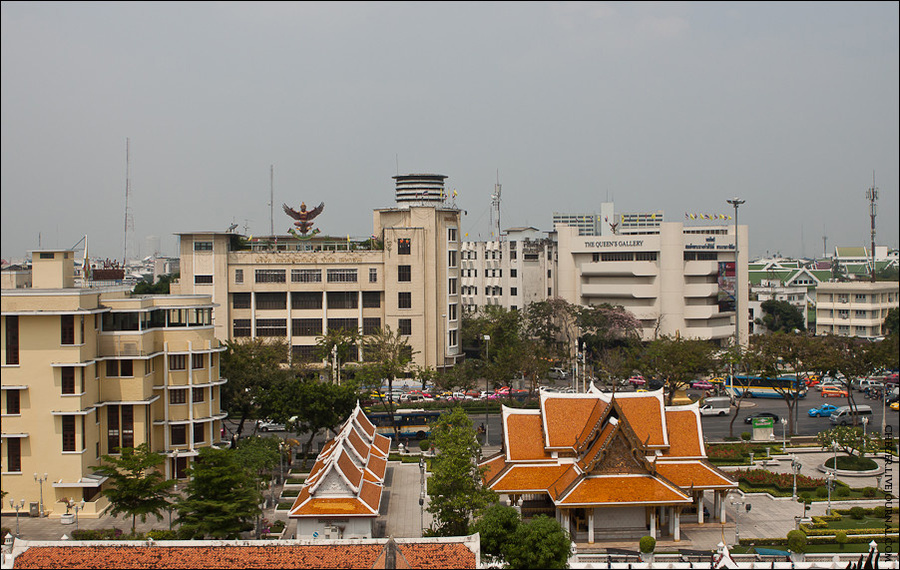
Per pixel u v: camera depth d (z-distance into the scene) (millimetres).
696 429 92938
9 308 93812
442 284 192250
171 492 101500
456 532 79812
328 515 81875
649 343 179250
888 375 185000
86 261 124500
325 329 188750
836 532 86938
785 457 120625
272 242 198875
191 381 105312
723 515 91875
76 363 93875
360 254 188500
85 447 95125
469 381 156125
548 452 90750
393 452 126750
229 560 56250
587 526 85312
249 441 103562
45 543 57500
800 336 151000
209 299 110750
